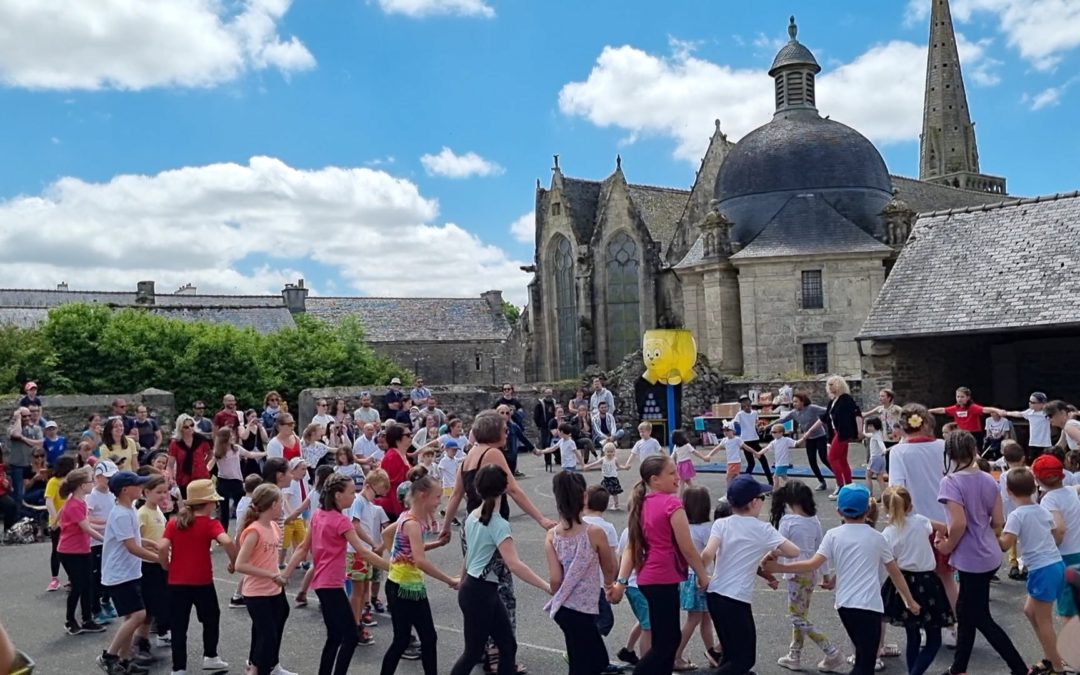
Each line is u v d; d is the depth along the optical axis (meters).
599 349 52.50
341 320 79.06
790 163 43.41
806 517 8.96
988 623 8.05
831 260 40.00
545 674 9.00
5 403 22.33
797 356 40.38
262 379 53.62
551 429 28.81
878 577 7.58
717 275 42.50
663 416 34.44
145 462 15.52
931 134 97.62
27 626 11.34
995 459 17.58
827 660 8.77
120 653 9.38
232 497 16.33
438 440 18.33
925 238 27.75
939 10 97.06
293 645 10.22
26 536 17.05
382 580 12.45
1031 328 22.89
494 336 87.06
